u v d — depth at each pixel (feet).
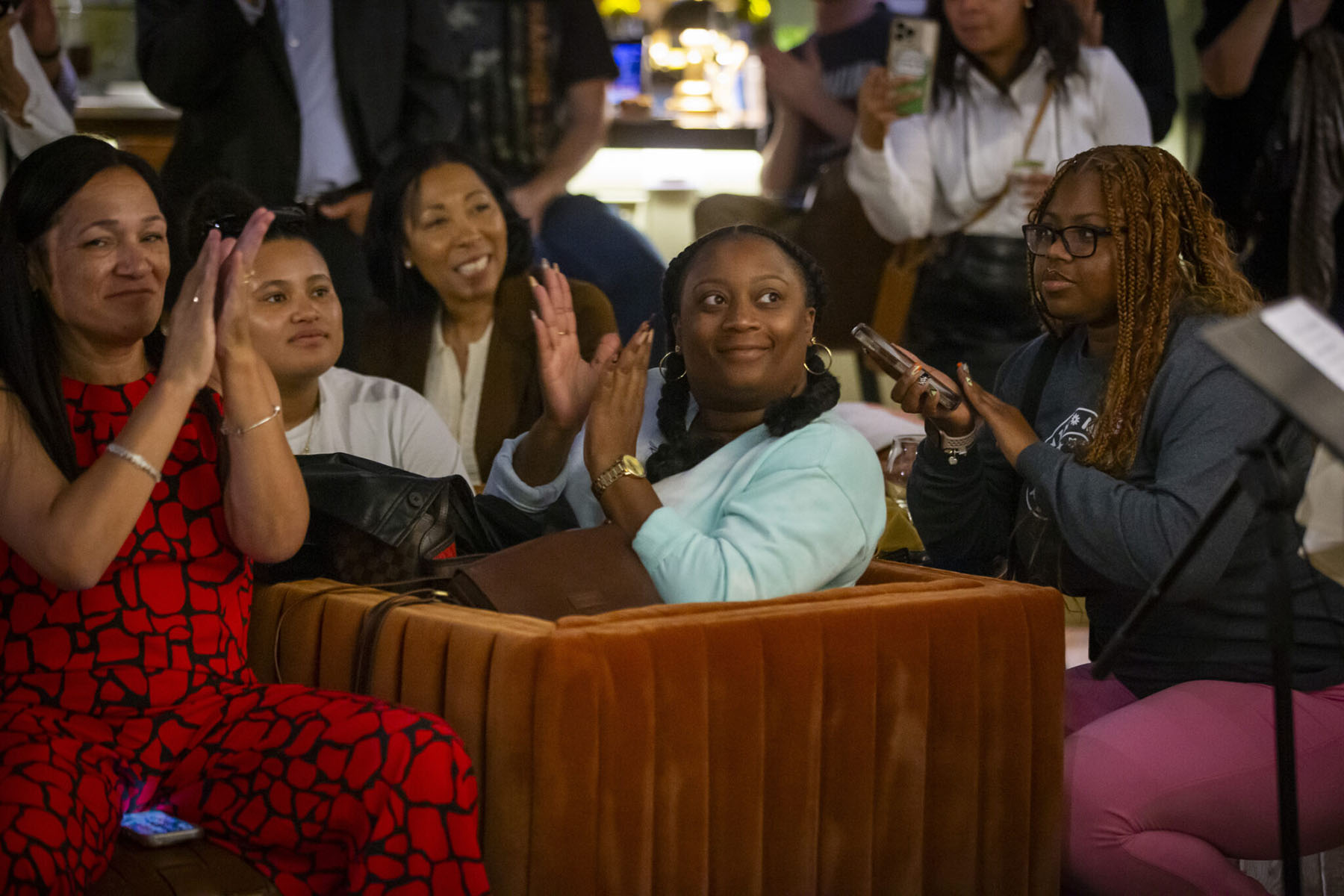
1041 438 16.69
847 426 15.12
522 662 11.73
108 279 12.76
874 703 13.42
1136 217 15.26
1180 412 14.78
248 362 12.82
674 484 15.17
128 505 11.90
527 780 11.79
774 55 33.06
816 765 13.10
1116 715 14.87
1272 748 14.10
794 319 14.99
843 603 13.50
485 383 23.72
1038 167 27.50
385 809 11.43
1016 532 16.63
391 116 28.81
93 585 11.94
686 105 39.70
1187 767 14.12
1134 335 15.29
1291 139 28.02
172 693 12.61
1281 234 28.37
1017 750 14.28
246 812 11.97
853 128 32.27
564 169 30.12
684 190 38.09
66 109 30.04
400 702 12.98
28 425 12.48
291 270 17.71
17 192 12.78
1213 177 29.01
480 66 29.19
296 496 13.10
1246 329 10.21
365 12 28.40
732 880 12.72
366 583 15.53
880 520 14.79
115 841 11.97
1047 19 26.99
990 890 14.24
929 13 28.09
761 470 14.67
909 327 29.09
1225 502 11.39
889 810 13.60
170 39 28.35
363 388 19.51
